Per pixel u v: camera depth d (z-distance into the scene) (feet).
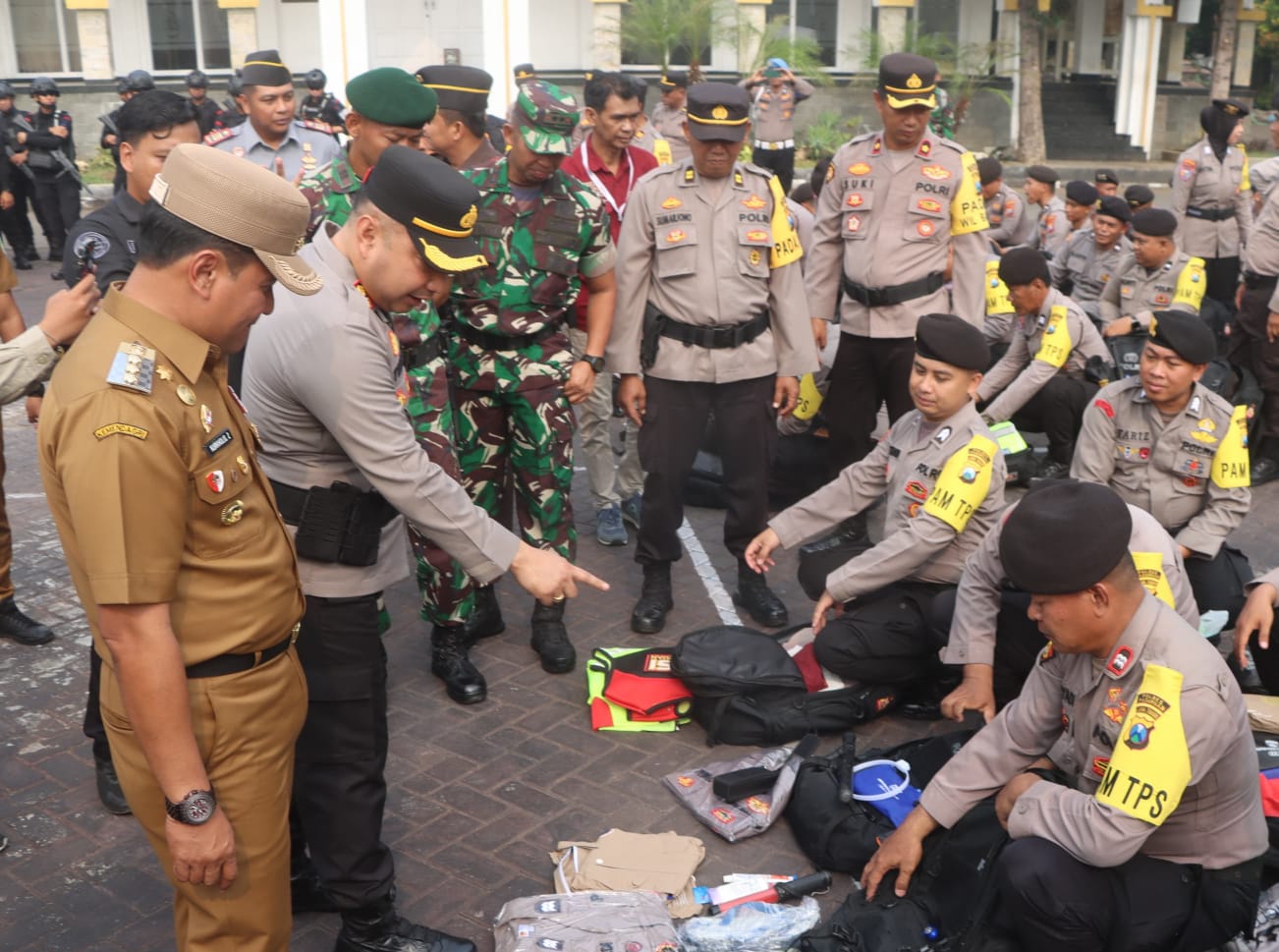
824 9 71.05
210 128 43.88
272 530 7.70
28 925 10.53
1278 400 22.48
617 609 16.97
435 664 14.83
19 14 69.26
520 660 15.52
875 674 13.58
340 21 56.54
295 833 10.48
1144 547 11.57
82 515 6.69
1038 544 8.86
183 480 6.94
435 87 15.81
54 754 13.32
